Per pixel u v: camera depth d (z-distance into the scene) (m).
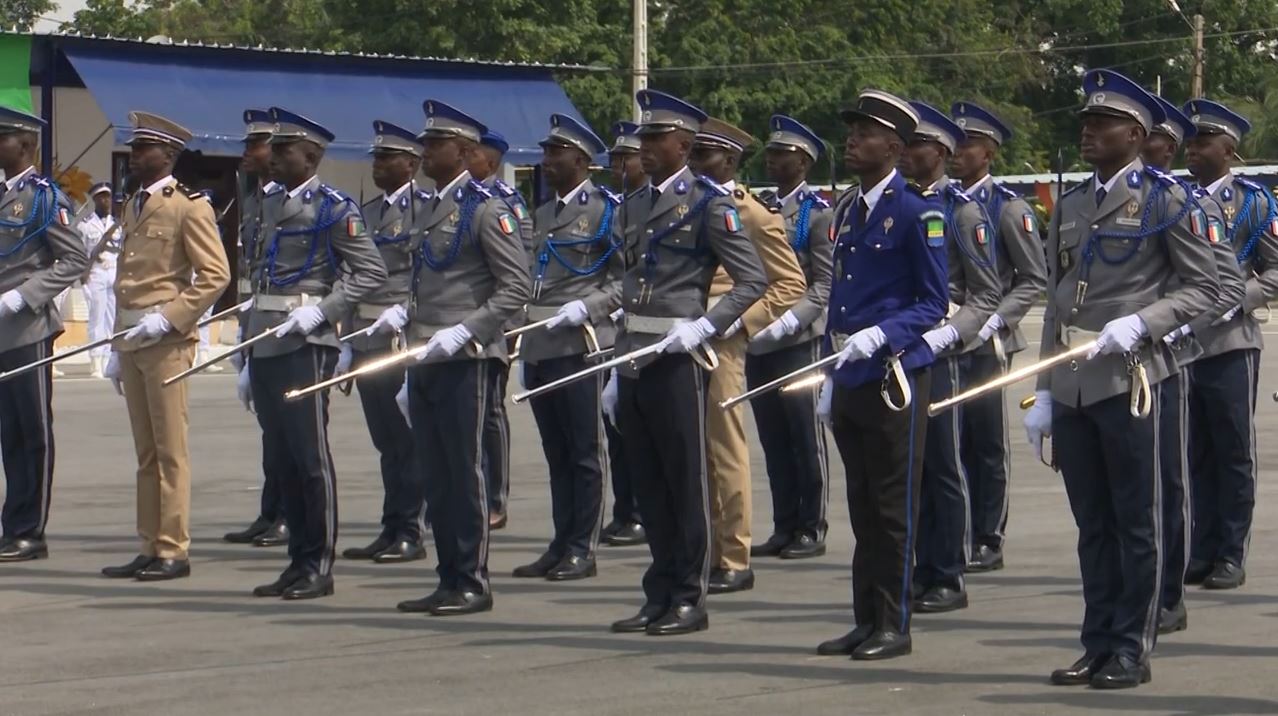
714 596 13.90
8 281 15.29
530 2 55.44
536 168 40.62
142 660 11.59
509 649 11.87
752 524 17.56
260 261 14.16
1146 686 10.73
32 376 15.32
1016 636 12.25
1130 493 10.62
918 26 66.94
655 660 11.51
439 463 13.11
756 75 58.88
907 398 11.00
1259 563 15.27
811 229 15.53
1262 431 25.53
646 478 12.41
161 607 13.43
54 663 11.50
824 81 59.84
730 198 12.20
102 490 19.59
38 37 35.00
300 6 73.38
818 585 14.41
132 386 14.64
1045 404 11.05
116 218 32.75
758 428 16.05
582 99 54.78
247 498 19.19
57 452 22.59
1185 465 11.69
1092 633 10.91
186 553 14.80
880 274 11.24
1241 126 14.41
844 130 60.41
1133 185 10.73
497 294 12.77
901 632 11.57
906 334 11.01
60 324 15.63
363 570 15.19
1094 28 79.12
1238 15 81.69
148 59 36.19
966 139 14.76
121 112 34.91
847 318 11.34
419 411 13.08
